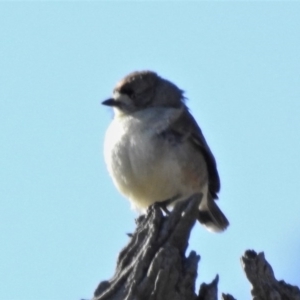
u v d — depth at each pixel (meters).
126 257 11.91
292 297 11.66
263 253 11.87
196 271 11.48
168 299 11.25
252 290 11.68
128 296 11.26
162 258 11.37
